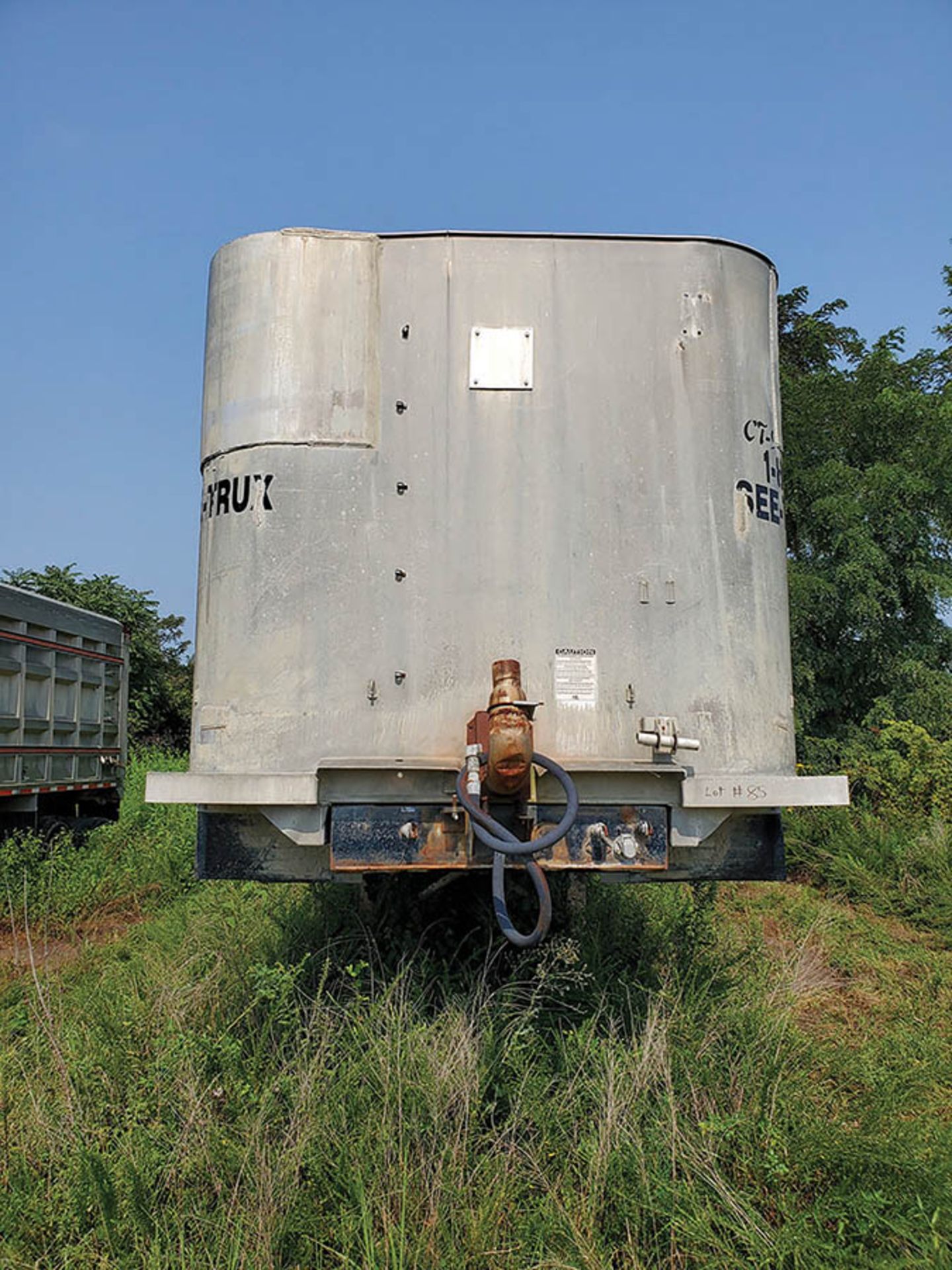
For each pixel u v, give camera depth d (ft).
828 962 21.24
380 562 13.73
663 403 14.17
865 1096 13.66
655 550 13.92
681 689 13.71
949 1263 10.09
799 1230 10.48
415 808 13.14
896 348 55.36
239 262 14.38
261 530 13.78
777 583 14.61
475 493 13.85
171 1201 11.06
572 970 15.03
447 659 13.61
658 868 13.21
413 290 14.16
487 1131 12.13
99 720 37.83
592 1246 10.28
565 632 13.69
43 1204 11.02
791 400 49.78
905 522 45.37
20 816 32.78
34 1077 13.43
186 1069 12.64
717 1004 15.47
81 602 77.66
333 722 13.44
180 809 35.96
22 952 22.75
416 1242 10.13
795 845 30.89
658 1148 11.67
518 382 14.02
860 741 43.91
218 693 13.74
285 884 21.50
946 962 22.07
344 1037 13.52
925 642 47.44
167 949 20.21
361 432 13.91
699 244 14.48
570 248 14.32
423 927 16.80
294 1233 10.40
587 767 12.94
